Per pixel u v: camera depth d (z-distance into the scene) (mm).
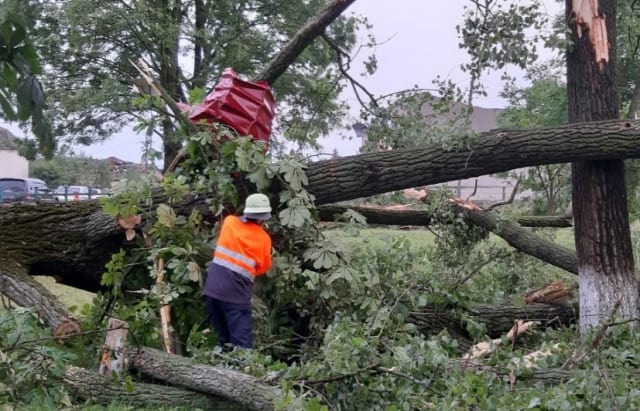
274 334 5688
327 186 5832
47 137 2869
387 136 6512
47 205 6008
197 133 5543
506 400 3766
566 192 8523
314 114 7348
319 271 5688
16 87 2779
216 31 19344
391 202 7305
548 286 6598
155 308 5285
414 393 3941
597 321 5703
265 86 5969
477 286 7199
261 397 3898
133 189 5422
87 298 8859
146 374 4570
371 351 4082
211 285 5098
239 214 5824
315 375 3980
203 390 4207
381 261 5812
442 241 7074
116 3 18234
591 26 5820
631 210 8812
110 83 17922
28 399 4320
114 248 6086
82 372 4547
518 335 5992
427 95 6281
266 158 5555
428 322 6156
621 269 5801
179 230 5430
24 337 4621
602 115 5812
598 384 3957
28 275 5660
